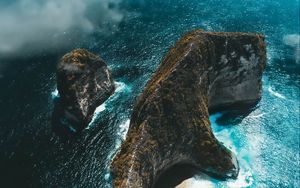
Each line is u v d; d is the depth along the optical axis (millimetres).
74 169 90375
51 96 111938
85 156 93438
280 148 95812
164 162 87938
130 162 81750
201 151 88875
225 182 87688
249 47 99750
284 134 99375
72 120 102562
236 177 88438
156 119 87125
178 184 87000
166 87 89562
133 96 111125
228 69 100125
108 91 110688
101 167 90562
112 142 97062
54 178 88625
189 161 90562
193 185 86875
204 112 92188
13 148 96500
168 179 88125
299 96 110625
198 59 93812
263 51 103062
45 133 100000
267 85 114500
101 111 106562
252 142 97062
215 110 105750
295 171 90438
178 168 90438
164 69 97125
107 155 93500
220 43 98500
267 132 99812
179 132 88000
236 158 91938
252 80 103375
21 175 89750
